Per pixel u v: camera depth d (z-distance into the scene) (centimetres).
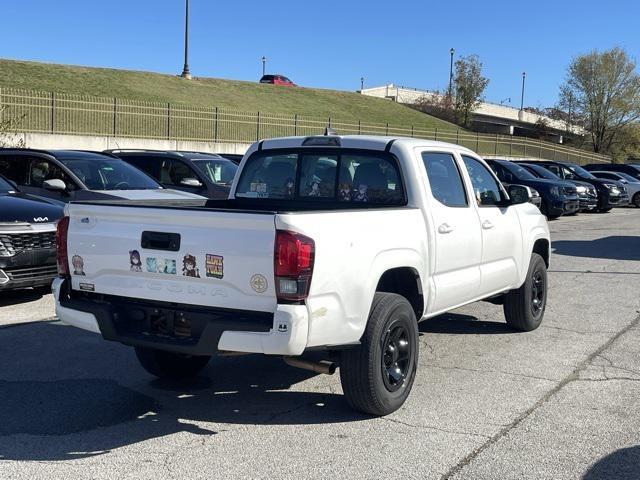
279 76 6969
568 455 418
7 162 1015
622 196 2530
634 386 550
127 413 485
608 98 6456
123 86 4441
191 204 629
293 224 397
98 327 457
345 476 386
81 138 2623
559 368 598
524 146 5444
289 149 605
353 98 6731
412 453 418
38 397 513
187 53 5434
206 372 586
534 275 722
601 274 1108
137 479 379
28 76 3991
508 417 480
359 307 444
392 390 479
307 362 443
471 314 816
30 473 385
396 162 545
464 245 579
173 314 437
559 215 2123
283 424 466
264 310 407
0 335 675
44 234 766
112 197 895
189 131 3316
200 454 415
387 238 474
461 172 602
